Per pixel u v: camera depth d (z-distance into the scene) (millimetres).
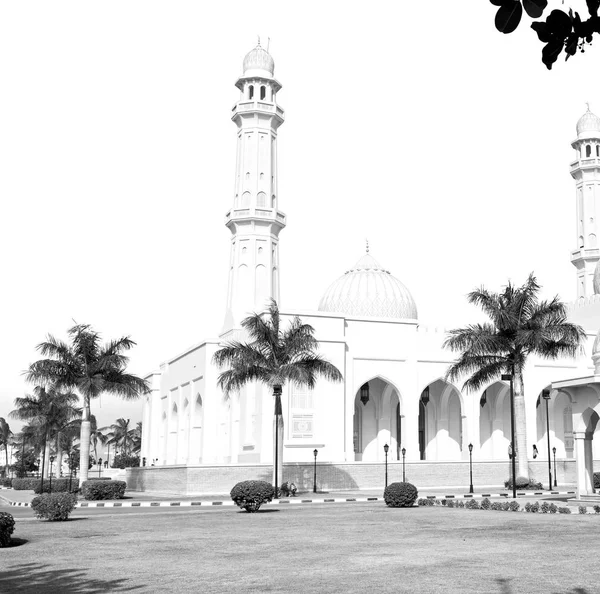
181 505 32406
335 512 25031
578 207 66250
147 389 41375
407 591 9836
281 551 14328
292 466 42656
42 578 11508
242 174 55312
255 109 55375
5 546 15930
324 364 36750
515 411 40438
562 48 4129
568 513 23562
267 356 36812
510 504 25406
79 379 39000
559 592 9680
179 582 10883
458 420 58094
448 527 18922
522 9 4062
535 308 38812
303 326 36938
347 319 51156
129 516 25000
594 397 27250
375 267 60219
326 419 47688
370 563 12523
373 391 56500
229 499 36062
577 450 27969
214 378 50844
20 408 57656
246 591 10016
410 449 51406
